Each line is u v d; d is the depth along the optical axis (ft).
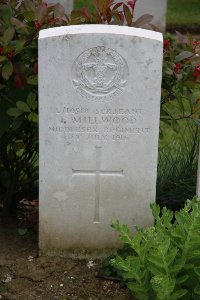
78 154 7.68
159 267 6.61
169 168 9.60
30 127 8.58
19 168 8.93
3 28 8.03
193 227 6.62
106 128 7.61
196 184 8.66
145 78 7.47
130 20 8.13
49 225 7.95
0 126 8.21
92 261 8.03
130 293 7.44
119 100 7.53
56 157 7.69
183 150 9.98
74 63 7.39
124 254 7.82
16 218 9.20
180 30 20.54
